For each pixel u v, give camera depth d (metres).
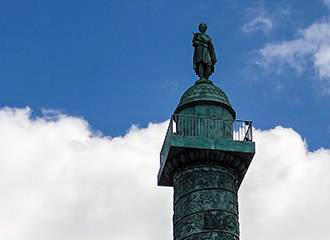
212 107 37.81
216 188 36.03
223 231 35.09
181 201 36.19
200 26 41.22
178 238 35.50
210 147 36.12
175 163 36.72
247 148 36.53
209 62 40.03
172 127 36.53
